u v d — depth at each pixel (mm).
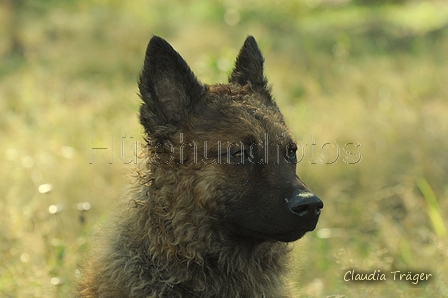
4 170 12703
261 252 7203
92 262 7238
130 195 7090
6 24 24062
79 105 17297
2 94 18328
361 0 34594
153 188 6883
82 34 23266
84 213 10234
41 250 9359
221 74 17438
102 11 26375
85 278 7277
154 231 6852
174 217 6809
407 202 11398
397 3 33500
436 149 13172
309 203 6375
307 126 14906
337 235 10844
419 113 14711
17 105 17531
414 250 10047
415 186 12359
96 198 11344
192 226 6848
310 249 10492
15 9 26219
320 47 23609
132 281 6797
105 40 23078
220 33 23750
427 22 27391
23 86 18797
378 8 32781
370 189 12484
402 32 25375
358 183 12727
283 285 7480
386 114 15195
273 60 21016
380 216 11344
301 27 27531
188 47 22266
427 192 11344
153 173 6914
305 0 31797
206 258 6961
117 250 6949
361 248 10633
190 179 6762
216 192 6762
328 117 15258
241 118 6871
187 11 29781
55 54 21750
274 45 23328
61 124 15523
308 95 18109
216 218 6840
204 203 6758
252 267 7145
